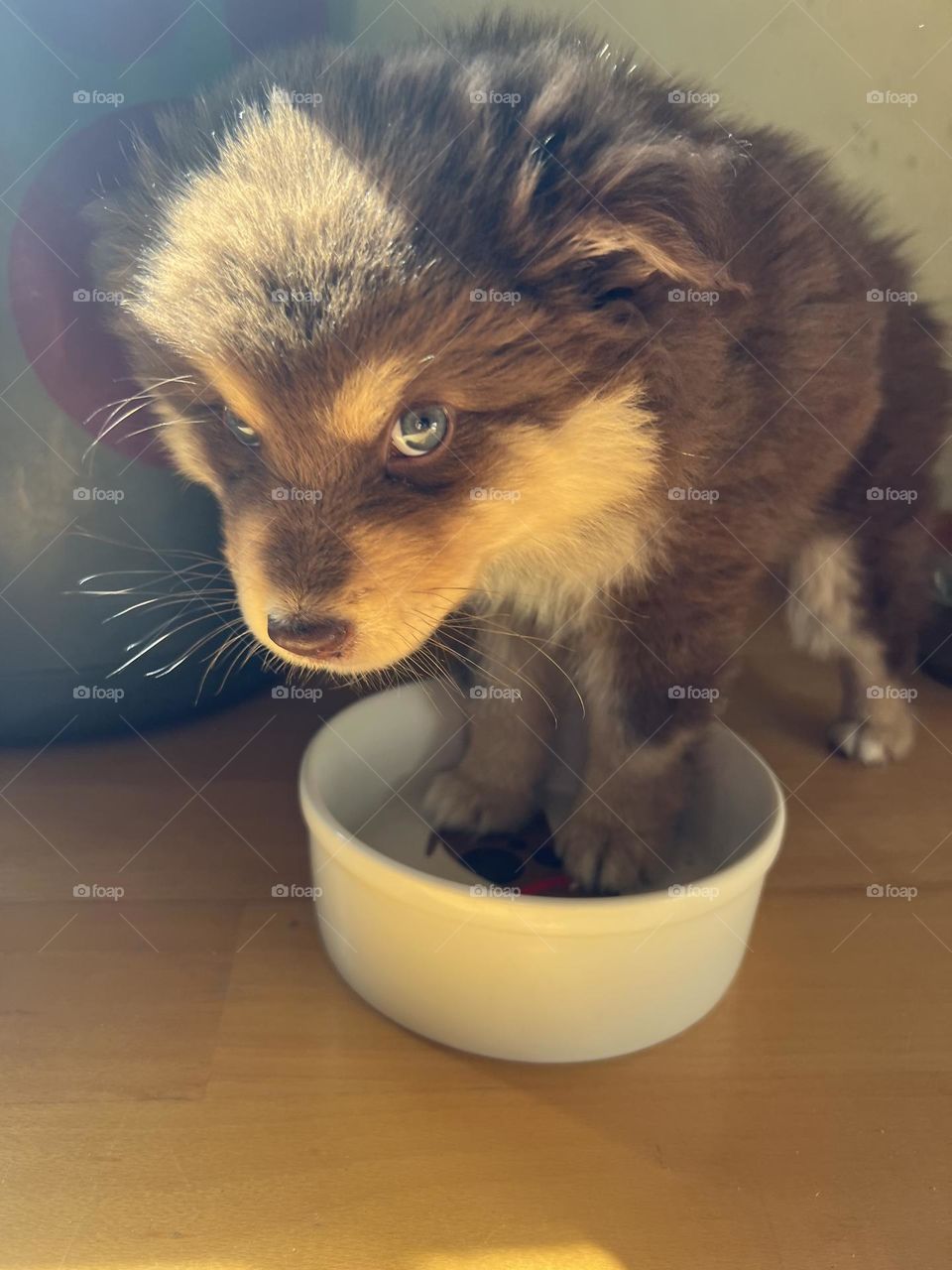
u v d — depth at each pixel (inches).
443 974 24.7
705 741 31.1
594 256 22.9
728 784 31.5
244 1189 21.8
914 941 30.6
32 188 28.5
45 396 31.3
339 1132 23.3
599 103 24.1
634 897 24.0
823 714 44.8
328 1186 21.9
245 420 24.3
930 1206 21.9
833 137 44.6
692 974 25.5
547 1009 24.5
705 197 22.4
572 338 23.5
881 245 34.5
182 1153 22.6
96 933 29.6
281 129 23.1
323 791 29.7
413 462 23.5
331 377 22.1
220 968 28.4
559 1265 20.4
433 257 21.8
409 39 34.9
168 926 30.0
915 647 40.9
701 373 25.1
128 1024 26.3
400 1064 25.3
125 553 34.5
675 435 25.5
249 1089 24.4
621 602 28.8
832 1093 24.9
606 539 27.3
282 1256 20.4
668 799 30.9
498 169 22.5
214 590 34.7
